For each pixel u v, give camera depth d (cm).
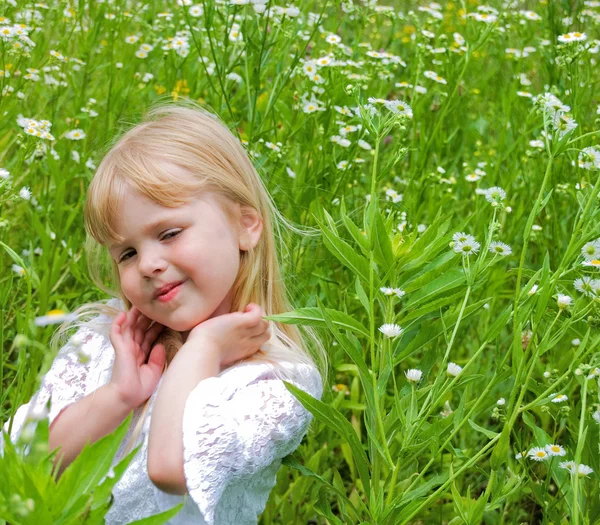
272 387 162
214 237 164
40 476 109
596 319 161
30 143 250
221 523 163
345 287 264
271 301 182
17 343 117
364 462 164
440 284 167
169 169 163
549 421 252
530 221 161
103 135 297
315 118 288
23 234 290
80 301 261
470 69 402
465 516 161
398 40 415
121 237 163
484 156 341
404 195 288
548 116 173
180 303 162
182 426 148
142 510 160
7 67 310
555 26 324
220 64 296
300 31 323
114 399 164
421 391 173
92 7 369
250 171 180
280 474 232
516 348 158
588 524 172
